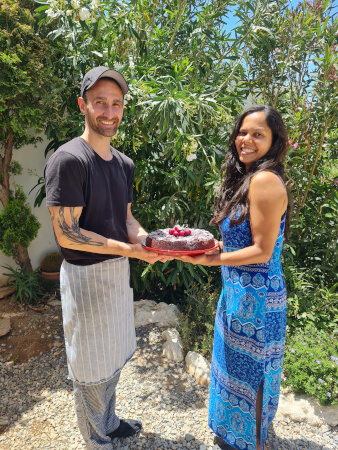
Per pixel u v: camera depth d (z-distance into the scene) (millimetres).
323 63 3008
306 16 3059
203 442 1917
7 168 3268
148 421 2062
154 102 2471
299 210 3449
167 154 2807
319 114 3213
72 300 1487
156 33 3154
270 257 1380
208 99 2637
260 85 3537
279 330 1525
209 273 3574
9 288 3516
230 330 1516
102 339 1529
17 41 2682
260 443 1558
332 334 2707
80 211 1386
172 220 3418
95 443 1710
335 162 3686
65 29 2639
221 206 1638
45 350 2787
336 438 1983
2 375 2508
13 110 2908
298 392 2305
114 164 1532
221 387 1620
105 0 2957
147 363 2584
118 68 2754
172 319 3016
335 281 3402
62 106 3145
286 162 3066
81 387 1594
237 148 1540
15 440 1945
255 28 2963
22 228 3262
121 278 1570
